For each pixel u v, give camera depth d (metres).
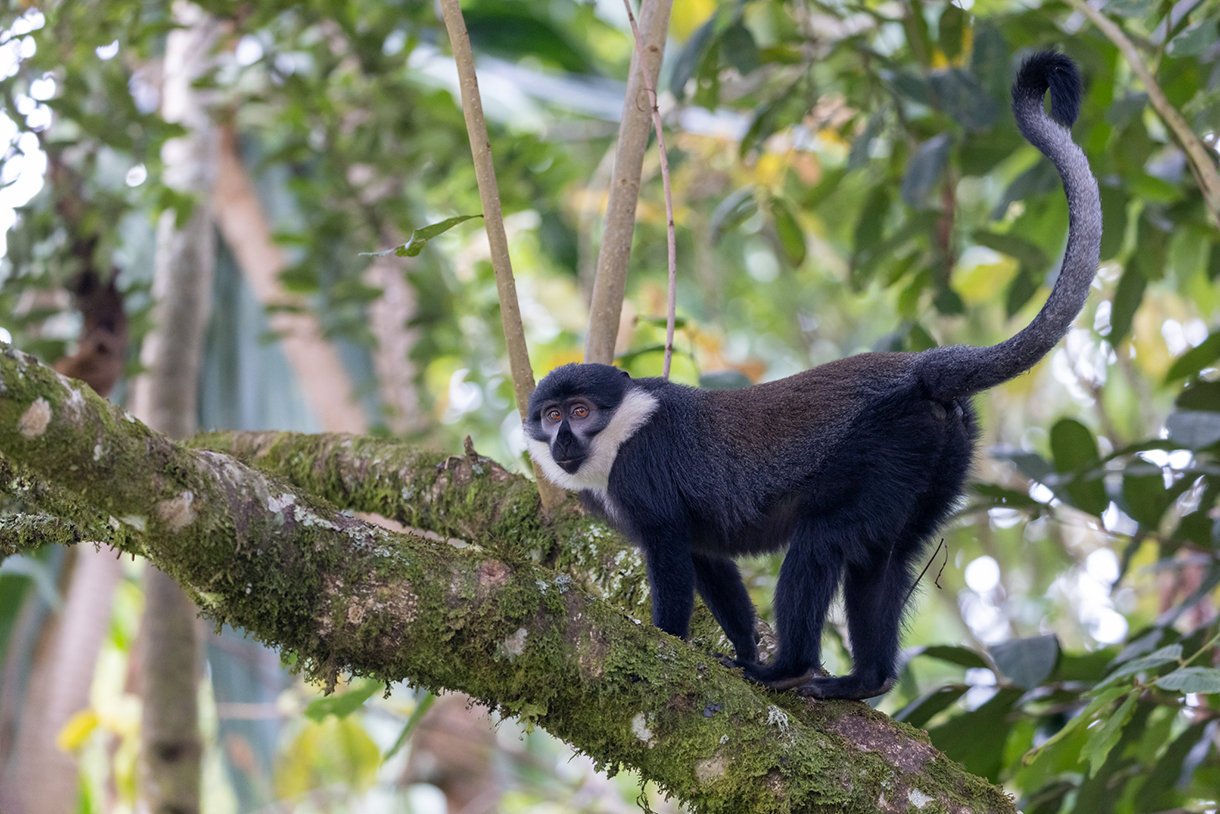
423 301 15.01
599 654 6.28
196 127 14.12
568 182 18.56
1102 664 9.60
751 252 25.34
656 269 22.20
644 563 8.80
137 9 13.02
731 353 24.59
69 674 14.69
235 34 13.86
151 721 12.09
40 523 6.61
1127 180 11.51
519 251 22.00
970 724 9.43
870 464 8.09
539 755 20.38
